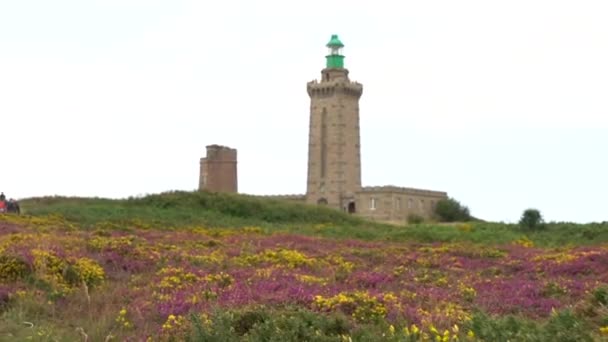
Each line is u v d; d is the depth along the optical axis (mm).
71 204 68000
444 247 39312
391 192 141750
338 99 154750
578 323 13195
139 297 19875
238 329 14055
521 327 13031
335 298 17578
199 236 41219
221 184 132625
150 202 69438
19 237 30047
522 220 58469
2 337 15195
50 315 18125
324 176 154625
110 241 30594
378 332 13516
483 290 22656
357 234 53469
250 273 24594
